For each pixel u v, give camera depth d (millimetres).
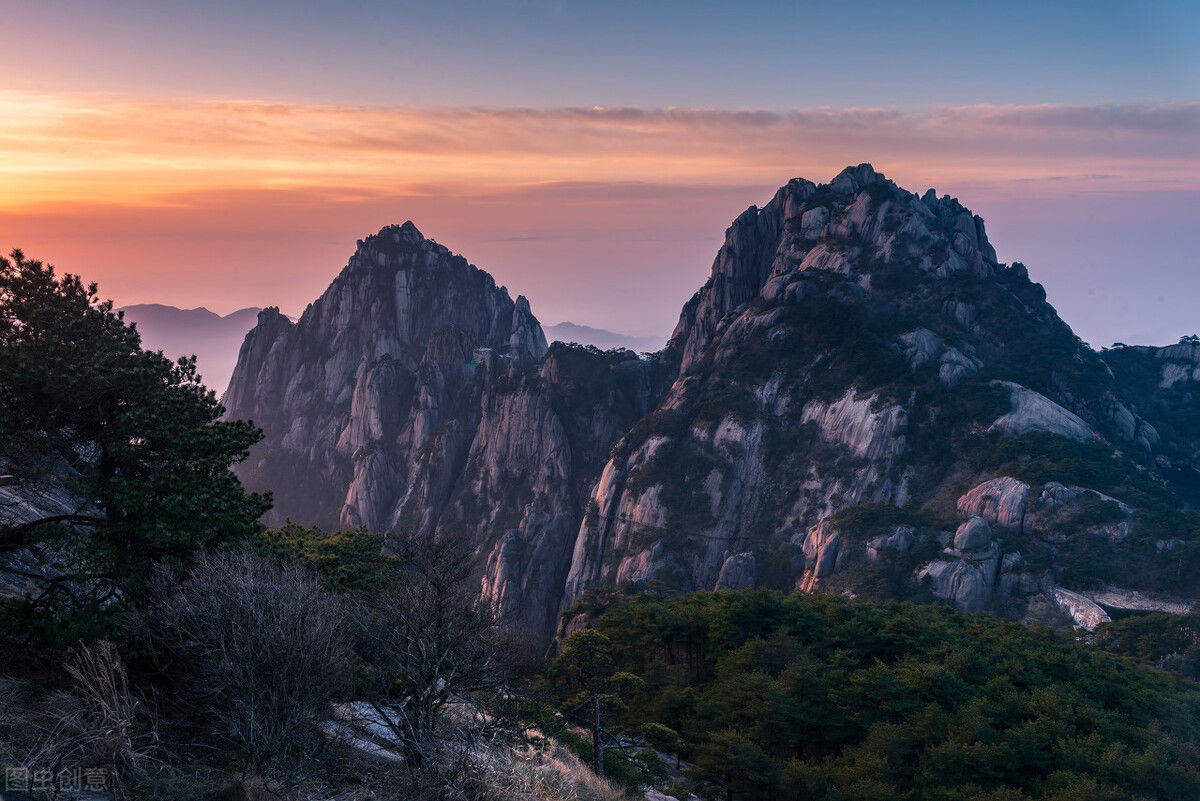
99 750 14422
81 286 21797
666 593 167500
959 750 60156
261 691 16391
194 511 20719
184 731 16891
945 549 170500
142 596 19141
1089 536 159875
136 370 20641
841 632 89125
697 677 90062
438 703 18734
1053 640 103250
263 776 15703
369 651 19719
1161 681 86625
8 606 18547
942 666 79312
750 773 57938
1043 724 65438
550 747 30766
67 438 21078
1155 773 58906
